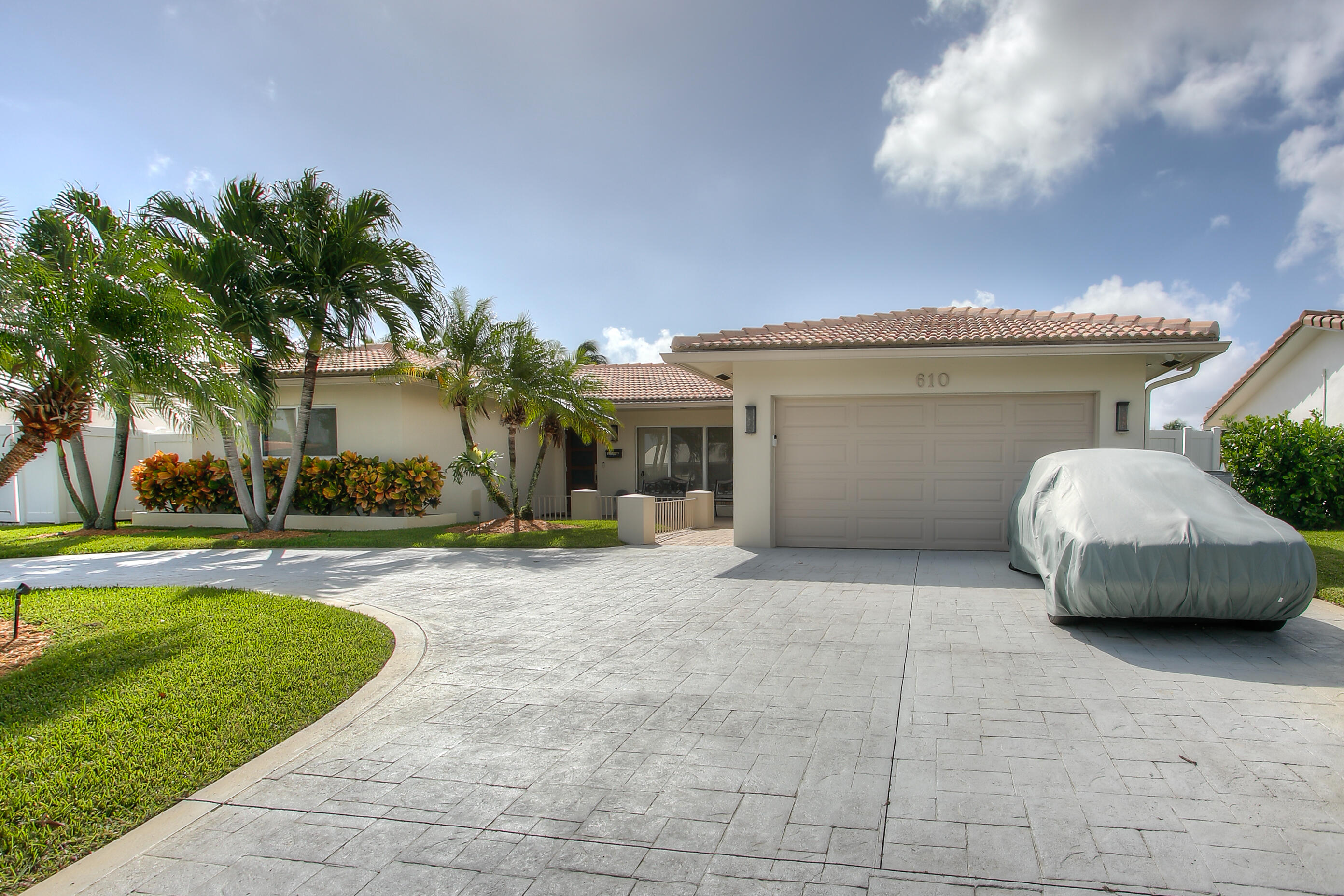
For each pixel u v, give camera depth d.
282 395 16.03
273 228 12.59
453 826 2.99
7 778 3.38
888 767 3.47
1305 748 3.60
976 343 9.80
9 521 16.91
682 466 19.28
